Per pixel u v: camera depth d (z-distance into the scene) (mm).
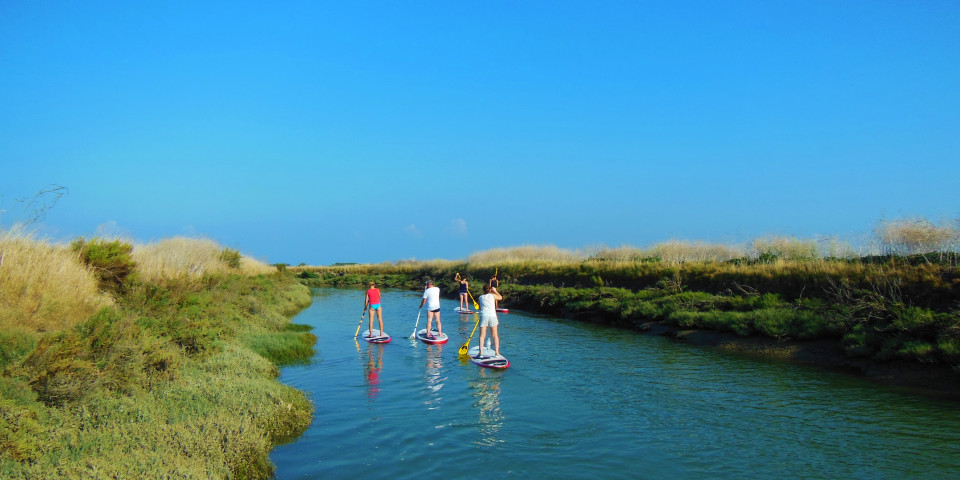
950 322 12633
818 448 8648
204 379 10000
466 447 8711
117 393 8258
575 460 8219
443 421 9977
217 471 6707
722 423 9875
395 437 9125
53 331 8914
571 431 9484
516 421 10000
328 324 23609
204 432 7566
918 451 8453
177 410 8195
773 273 20172
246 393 9688
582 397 11547
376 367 14359
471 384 12625
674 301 21328
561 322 23625
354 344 17969
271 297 26797
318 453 8352
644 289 25375
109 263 14320
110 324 9203
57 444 6105
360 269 68375
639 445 8836
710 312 18969
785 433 9328
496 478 7562
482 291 34750
